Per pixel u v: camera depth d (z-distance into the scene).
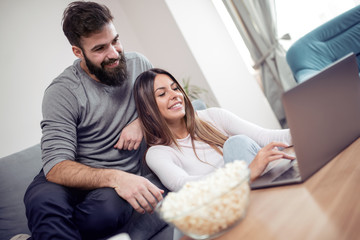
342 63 0.93
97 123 1.79
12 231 1.83
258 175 1.03
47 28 3.21
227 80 3.33
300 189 0.83
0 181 1.95
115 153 1.76
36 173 2.03
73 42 1.75
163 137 1.68
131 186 1.41
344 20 2.71
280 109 3.39
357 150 0.93
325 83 0.89
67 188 1.51
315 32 2.78
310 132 0.86
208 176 0.82
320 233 0.59
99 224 1.39
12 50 3.02
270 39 3.26
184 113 1.68
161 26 3.33
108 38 1.72
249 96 3.46
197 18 3.32
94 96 1.80
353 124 1.00
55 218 1.31
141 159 1.87
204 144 1.72
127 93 1.88
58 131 1.66
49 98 1.76
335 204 0.68
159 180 1.61
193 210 0.68
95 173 1.49
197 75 3.24
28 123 2.98
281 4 3.30
